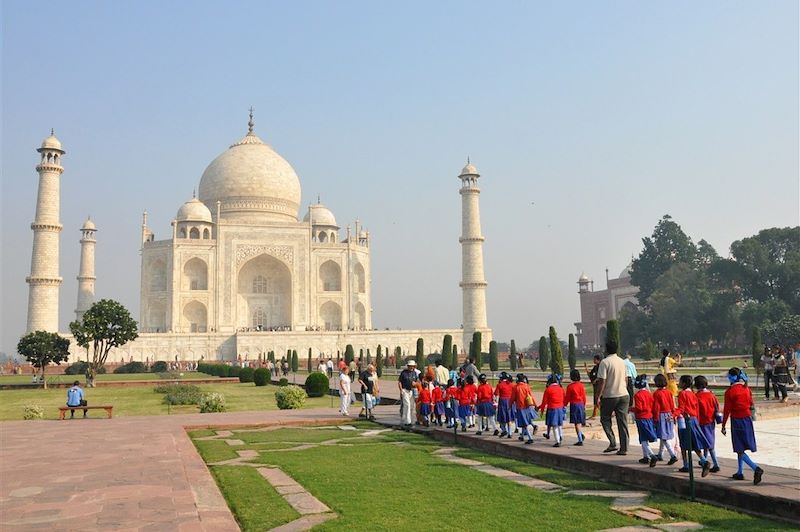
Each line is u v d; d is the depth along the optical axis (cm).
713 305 11069
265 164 13250
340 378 3622
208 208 13200
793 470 1616
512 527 1260
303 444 2477
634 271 13700
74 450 2305
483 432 2509
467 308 11200
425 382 2914
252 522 1320
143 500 1492
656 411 1731
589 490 1611
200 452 2308
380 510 1395
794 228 11338
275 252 12038
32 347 6600
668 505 1429
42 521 1313
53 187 9950
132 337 7150
